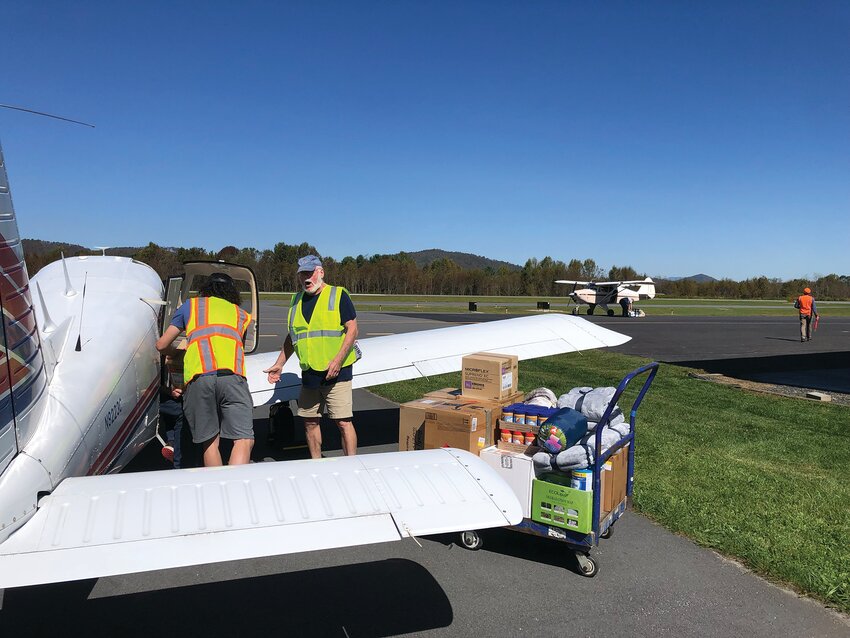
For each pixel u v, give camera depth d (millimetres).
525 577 3096
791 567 3115
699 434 5895
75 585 2998
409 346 5312
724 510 3896
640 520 3844
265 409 7211
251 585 3014
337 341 3756
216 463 3234
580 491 3006
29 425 2402
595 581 3045
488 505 1831
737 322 25578
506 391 3889
